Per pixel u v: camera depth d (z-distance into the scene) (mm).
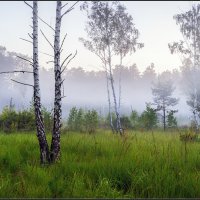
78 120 29500
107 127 36594
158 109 38312
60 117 9336
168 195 6547
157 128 34000
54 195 6074
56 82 9469
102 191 6297
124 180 7195
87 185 6836
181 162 8352
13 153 9367
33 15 9336
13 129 20016
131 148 10320
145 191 6691
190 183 6801
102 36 38469
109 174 7348
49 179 7035
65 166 8117
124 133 13383
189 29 41219
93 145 11000
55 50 9500
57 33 9500
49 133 16578
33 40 9312
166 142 12320
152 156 8617
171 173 7391
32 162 8703
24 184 6426
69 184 6598
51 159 9023
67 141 11758
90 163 8141
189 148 10562
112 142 11945
